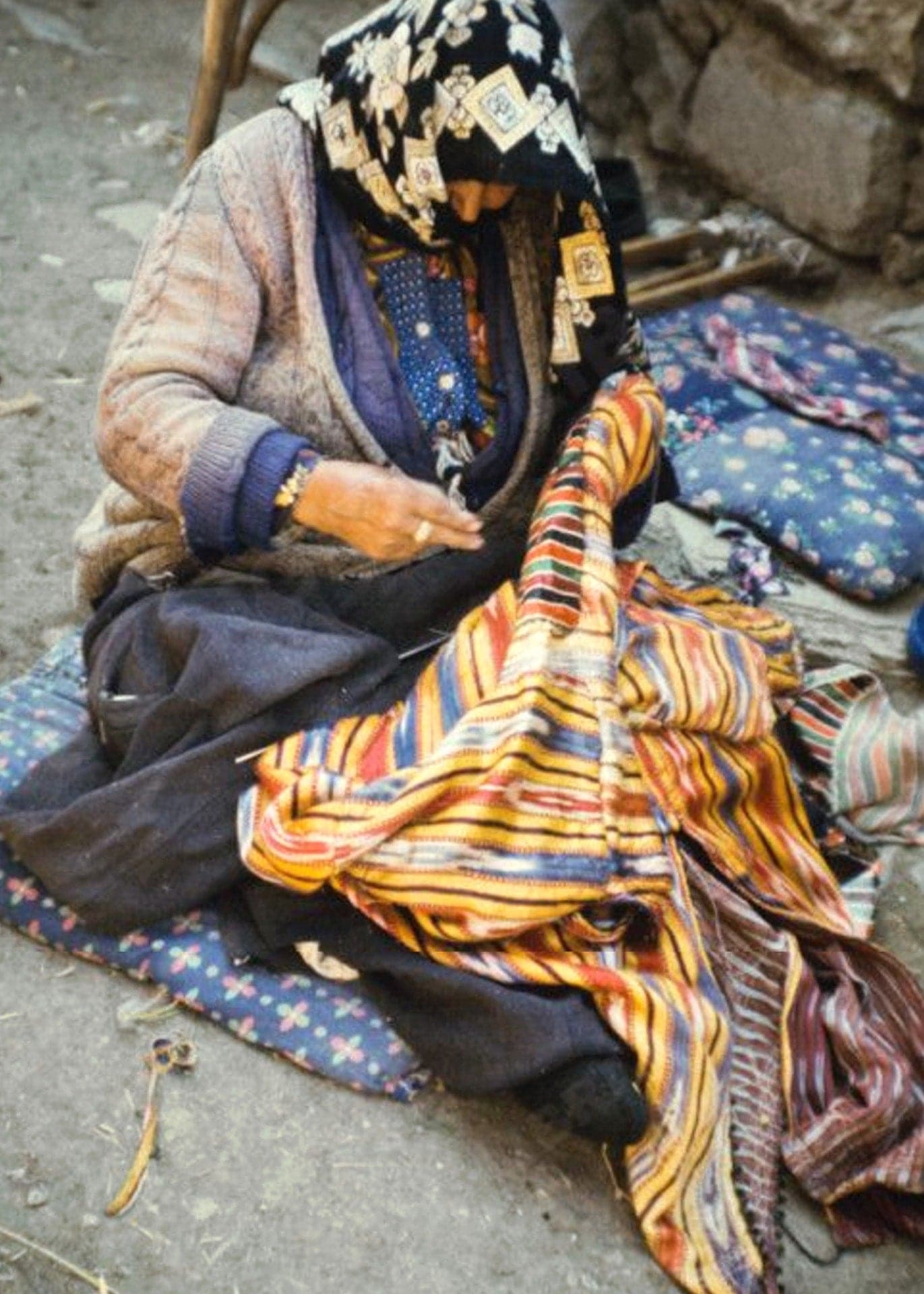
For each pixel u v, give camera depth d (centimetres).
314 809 187
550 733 189
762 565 275
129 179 383
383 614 212
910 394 318
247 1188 180
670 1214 178
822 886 213
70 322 328
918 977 214
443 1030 186
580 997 183
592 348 210
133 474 198
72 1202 177
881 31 339
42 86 417
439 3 186
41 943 202
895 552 272
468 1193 182
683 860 200
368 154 195
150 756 202
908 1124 189
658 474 227
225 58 326
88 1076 189
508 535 223
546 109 188
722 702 207
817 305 363
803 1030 193
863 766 234
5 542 269
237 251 200
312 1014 194
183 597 207
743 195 382
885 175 352
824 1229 184
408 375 209
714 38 377
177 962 198
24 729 226
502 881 184
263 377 204
